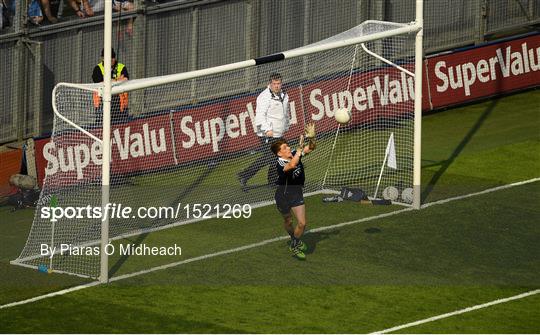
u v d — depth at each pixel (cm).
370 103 5847
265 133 5216
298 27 6362
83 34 5872
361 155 5594
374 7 6500
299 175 4378
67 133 5003
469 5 6775
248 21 6206
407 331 3816
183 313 3962
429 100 6306
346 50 5775
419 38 5022
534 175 5462
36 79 5750
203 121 5578
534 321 3912
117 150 5322
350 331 3812
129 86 4328
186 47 6062
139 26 5912
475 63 6438
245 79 6000
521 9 6962
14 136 5753
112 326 3838
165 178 5453
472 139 5941
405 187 5281
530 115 6291
